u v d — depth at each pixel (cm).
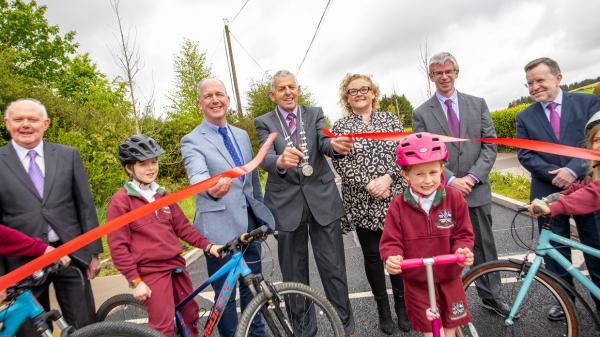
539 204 218
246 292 275
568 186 255
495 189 788
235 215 254
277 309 214
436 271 196
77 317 256
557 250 248
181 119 1296
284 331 216
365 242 286
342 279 270
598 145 215
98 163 823
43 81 2083
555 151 179
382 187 265
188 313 240
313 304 255
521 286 232
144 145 227
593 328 257
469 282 245
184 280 241
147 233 222
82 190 268
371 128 285
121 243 214
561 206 211
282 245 271
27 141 247
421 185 192
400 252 199
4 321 174
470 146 290
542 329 233
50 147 263
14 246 214
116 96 1466
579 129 266
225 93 267
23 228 242
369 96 291
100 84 1502
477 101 299
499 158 1237
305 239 277
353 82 291
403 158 188
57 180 255
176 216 246
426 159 182
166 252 224
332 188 277
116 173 869
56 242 253
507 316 239
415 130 308
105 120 953
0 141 827
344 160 284
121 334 178
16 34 1997
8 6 1983
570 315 221
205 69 1647
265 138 274
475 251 292
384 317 288
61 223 253
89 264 260
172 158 1218
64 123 924
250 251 274
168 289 223
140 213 150
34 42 2077
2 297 172
